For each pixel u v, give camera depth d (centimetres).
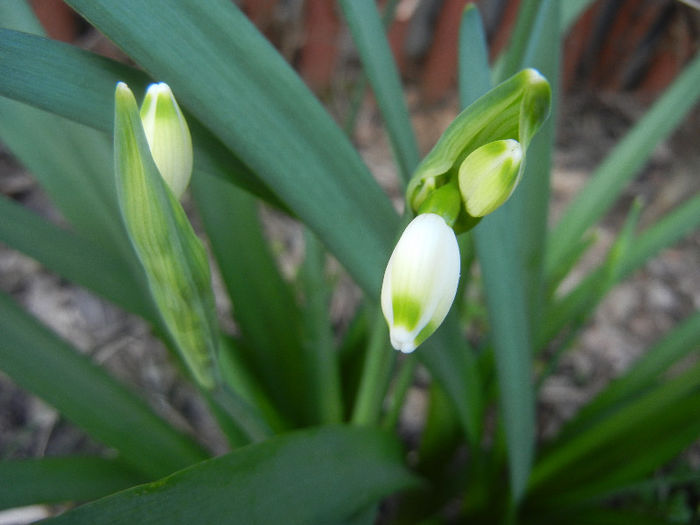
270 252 14
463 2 27
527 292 12
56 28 25
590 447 15
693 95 14
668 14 30
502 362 10
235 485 8
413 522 17
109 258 12
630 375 15
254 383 15
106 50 23
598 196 16
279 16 28
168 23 8
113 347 20
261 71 8
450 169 7
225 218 13
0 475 10
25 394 19
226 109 8
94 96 8
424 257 6
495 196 6
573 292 16
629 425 14
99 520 6
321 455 9
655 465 13
